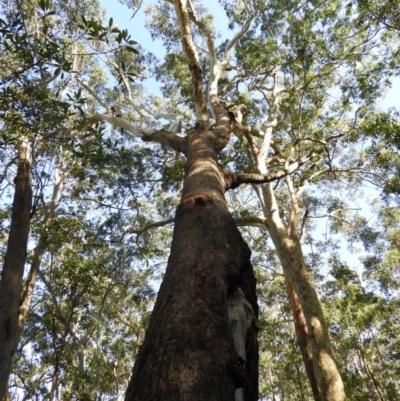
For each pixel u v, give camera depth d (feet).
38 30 30.25
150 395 5.48
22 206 21.43
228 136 20.45
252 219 40.06
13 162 29.22
